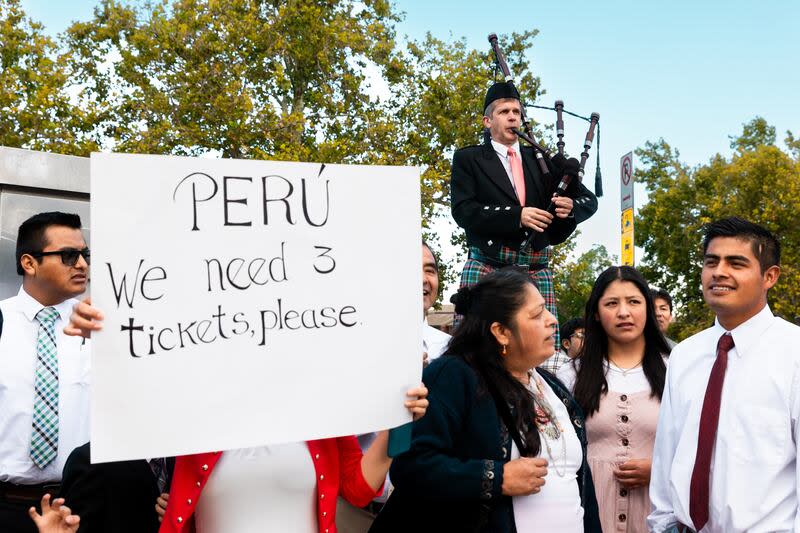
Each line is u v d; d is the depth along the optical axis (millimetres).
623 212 6430
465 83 22094
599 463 3789
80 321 2055
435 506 2746
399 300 2383
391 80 23016
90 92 23719
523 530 2721
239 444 2154
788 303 29984
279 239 2264
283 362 2230
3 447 3357
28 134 20359
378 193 2389
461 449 2791
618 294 3932
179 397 2115
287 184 2289
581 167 4637
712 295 2963
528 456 2791
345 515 3861
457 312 3135
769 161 31719
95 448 2021
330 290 2307
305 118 20562
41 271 3574
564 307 27516
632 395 3865
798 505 2662
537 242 4402
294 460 2398
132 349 2086
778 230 31016
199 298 2164
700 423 2910
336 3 23172
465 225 4531
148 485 2652
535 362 2945
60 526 2344
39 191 5594
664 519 3080
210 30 21172
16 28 22266
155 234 2137
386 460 2533
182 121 21500
